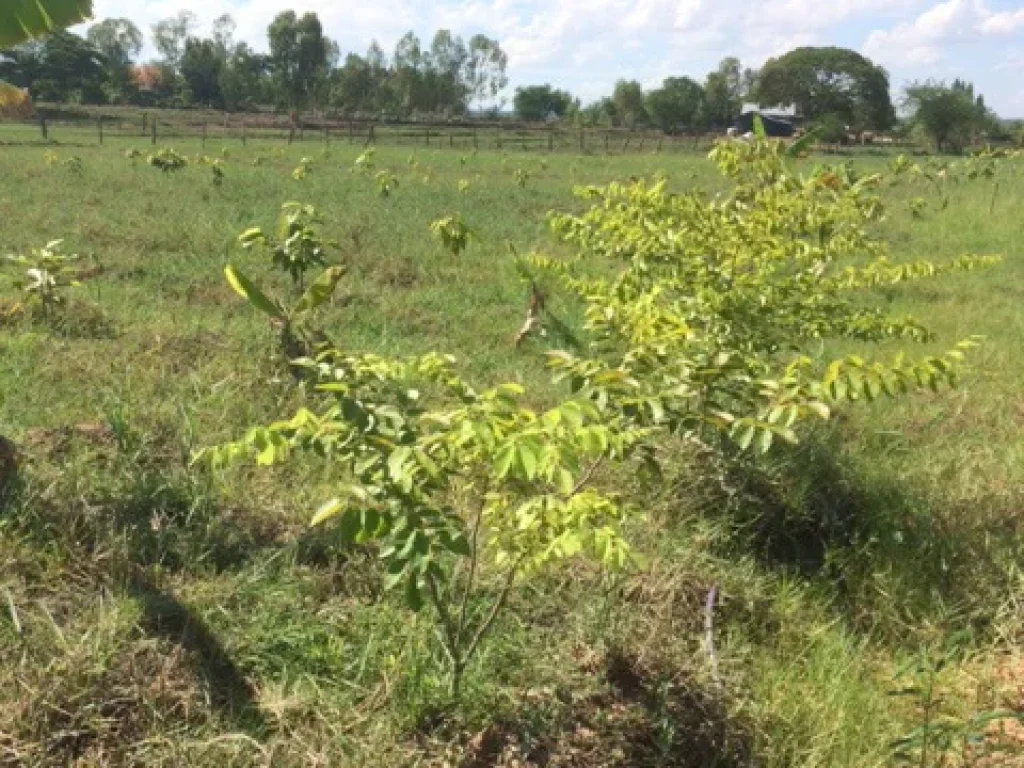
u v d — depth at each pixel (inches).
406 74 3287.4
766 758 124.9
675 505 175.3
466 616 132.8
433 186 727.7
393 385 121.6
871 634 157.9
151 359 227.6
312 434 107.8
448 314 308.0
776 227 199.8
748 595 155.3
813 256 199.2
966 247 508.7
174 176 693.9
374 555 149.6
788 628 152.0
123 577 136.6
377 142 1560.0
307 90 3078.2
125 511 152.9
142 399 198.4
